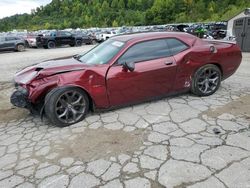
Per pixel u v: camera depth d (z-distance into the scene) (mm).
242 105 4746
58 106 4109
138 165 3035
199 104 4863
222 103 4887
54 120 4094
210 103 4902
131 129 3961
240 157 3086
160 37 4766
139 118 4336
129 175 2867
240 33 13875
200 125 3975
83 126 4168
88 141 3686
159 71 4613
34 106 4285
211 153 3191
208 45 5145
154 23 85750
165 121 4172
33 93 4031
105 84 4281
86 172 2979
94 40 28656
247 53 13242
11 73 9992
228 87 6016
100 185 2740
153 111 4598
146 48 4613
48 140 3809
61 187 2752
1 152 3570
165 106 4812
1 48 19719
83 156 3312
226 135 3631
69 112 4215
